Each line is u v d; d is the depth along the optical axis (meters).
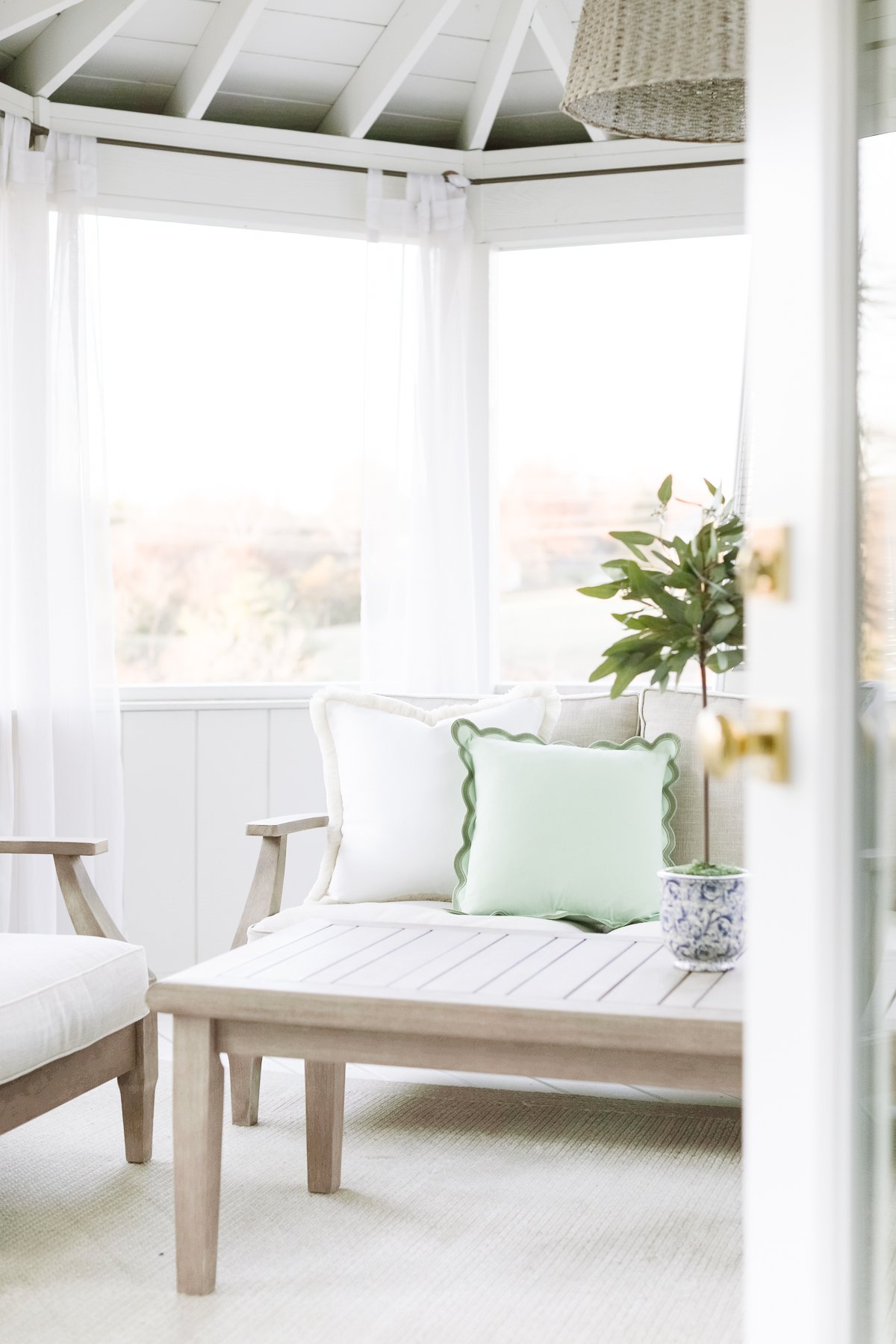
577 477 4.20
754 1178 1.23
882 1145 1.23
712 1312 1.97
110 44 3.56
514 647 4.25
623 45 2.23
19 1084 2.20
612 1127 2.81
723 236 3.97
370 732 3.15
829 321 1.17
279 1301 2.01
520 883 2.87
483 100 3.78
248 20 3.31
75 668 3.65
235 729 3.95
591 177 3.93
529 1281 2.07
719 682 3.73
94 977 2.40
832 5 1.16
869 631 1.21
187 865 3.92
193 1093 2.03
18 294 3.57
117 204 3.76
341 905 2.94
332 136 3.89
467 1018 1.90
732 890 2.10
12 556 3.57
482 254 4.03
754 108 1.21
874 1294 1.22
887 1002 1.23
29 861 3.54
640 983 2.04
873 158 1.21
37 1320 1.95
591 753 3.03
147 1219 2.32
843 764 1.18
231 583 4.24
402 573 3.95
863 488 1.20
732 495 4.01
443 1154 2.64
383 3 3.46
